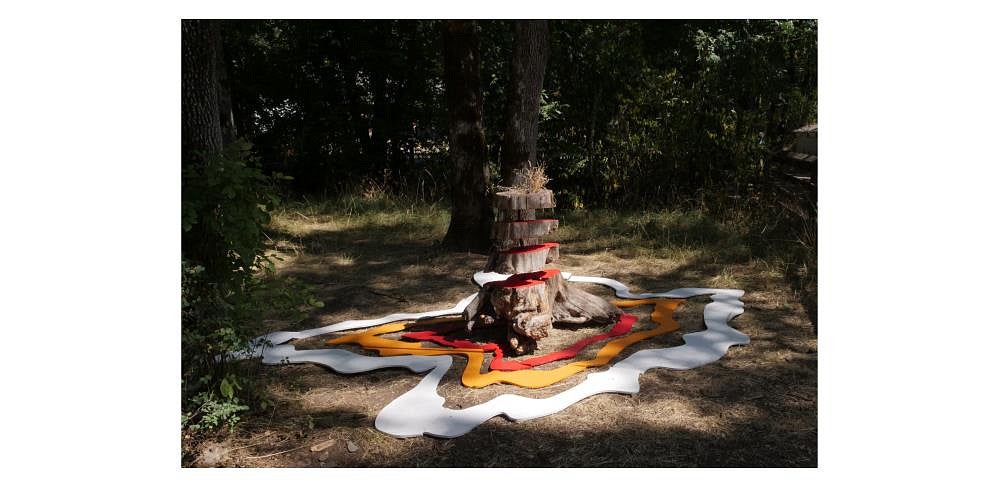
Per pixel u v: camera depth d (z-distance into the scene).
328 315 5.97
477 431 3.72
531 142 8.19
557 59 10.84
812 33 11.08
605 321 5.48
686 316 5.72
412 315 5.88
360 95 12.81
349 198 11.41
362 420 3.88
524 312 4.82
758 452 3.46
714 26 9.90
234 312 3.87
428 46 12.21
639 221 9.48
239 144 4.01
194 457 3.44
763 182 10.09
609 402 4.04
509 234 5.11
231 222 3.83
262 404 3.86
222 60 10.41
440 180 12.39
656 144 10.83
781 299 6.11
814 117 10.64
